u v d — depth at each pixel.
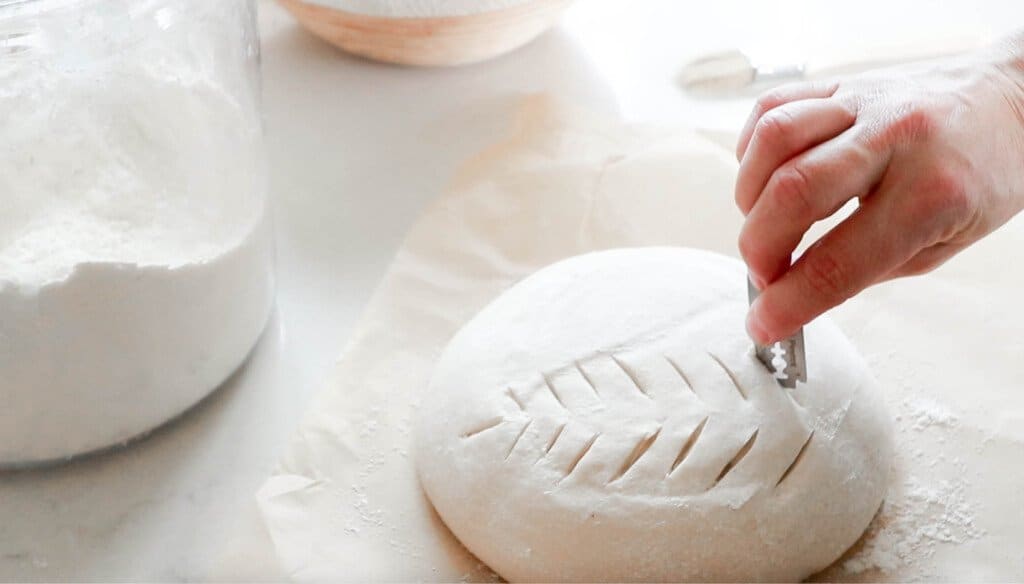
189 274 0.77
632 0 1.35
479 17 1.09
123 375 0.78
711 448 0.75
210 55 0.83
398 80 1.22
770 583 0.74
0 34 0.69
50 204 0.75
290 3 1.12
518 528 0.75
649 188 1.05
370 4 1.08
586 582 0.74
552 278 0.89
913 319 0.93
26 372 0.74
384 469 0.83
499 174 1.07
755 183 0.70
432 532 0.79
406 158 1.12
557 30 1.30
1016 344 0.90
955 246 0.75
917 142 0.66
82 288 0.72
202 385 0.84
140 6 0.74
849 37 1.24
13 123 0.73
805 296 0.67
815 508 0.75
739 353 0.80
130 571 0.75
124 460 0.83
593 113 1.14
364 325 0.93
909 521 0.79
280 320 0.95
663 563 0.74
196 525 0.79
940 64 0.78
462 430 0.80
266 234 0.88
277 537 0.77
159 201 0.78
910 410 0.86
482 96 1.19
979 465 0.82
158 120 0.79
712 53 1.22
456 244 1.01
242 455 0.84
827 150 0.66
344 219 1.05
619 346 0.81
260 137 0.89
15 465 0.81
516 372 0.81
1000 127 0.71
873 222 0.66
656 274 0.87
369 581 0.75
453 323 0.94
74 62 0.72
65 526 0.78
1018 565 0.75
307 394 0.89
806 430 0.77
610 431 0.77
